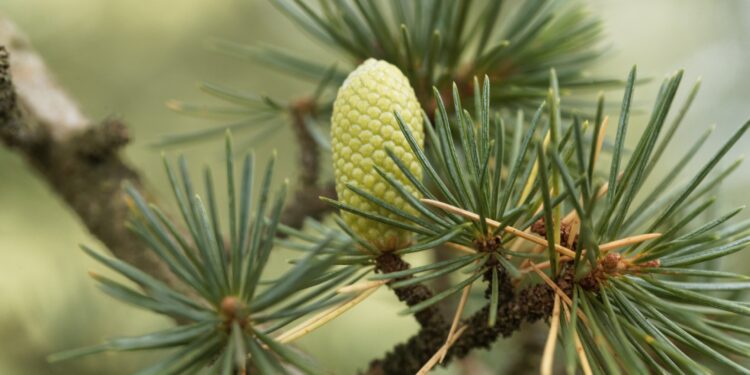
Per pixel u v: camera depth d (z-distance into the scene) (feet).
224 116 1.01
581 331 0.63
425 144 0.86
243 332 0.60
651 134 0.62
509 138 0.85
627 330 0.63
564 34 0.90
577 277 0.63
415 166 0.68
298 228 0.93
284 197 0.59
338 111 0.68
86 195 0.91
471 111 0.87
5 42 0.99
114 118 0.93
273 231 0.59
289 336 0.64
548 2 0.89
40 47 1.48
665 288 0.61
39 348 1.18
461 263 0.64
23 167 1.31
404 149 0.67
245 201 0.61
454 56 0.85
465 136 0.64
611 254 0.63
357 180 0.67
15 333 1.18
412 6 0.94
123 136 0.92
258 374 0.69
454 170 0.65
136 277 0.57
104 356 1.19
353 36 0.89
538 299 0.65
